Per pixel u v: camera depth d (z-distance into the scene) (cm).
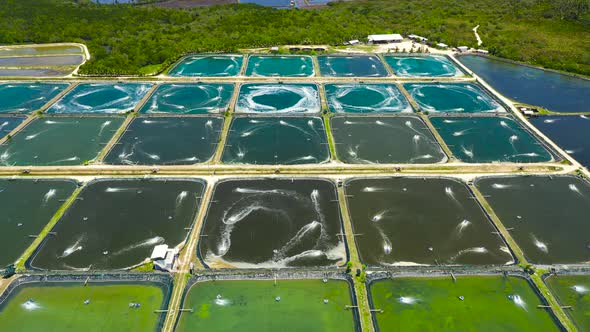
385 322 5231
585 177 7719
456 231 6531
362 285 5628
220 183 7444
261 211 6825
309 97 10856
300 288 5609
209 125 9412
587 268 5916
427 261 6028
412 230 6525
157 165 7938
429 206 6988
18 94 10869
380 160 8175
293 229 6500
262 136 8988
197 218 6675
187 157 8212
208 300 5431
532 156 8425
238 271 5778
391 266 5928
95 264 5900
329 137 8950
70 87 11281
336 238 6359
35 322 5175
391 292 5581
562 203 7125
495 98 10894
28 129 9150
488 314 5356
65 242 6241
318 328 5138
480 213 6881
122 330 5081
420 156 8331
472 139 8981
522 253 6188
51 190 7244
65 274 5706
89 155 8250
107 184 7400
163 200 7044
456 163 8100
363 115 9869
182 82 11725
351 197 7156
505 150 8606
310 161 8125
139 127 9306
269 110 10125
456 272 5853
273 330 5103
